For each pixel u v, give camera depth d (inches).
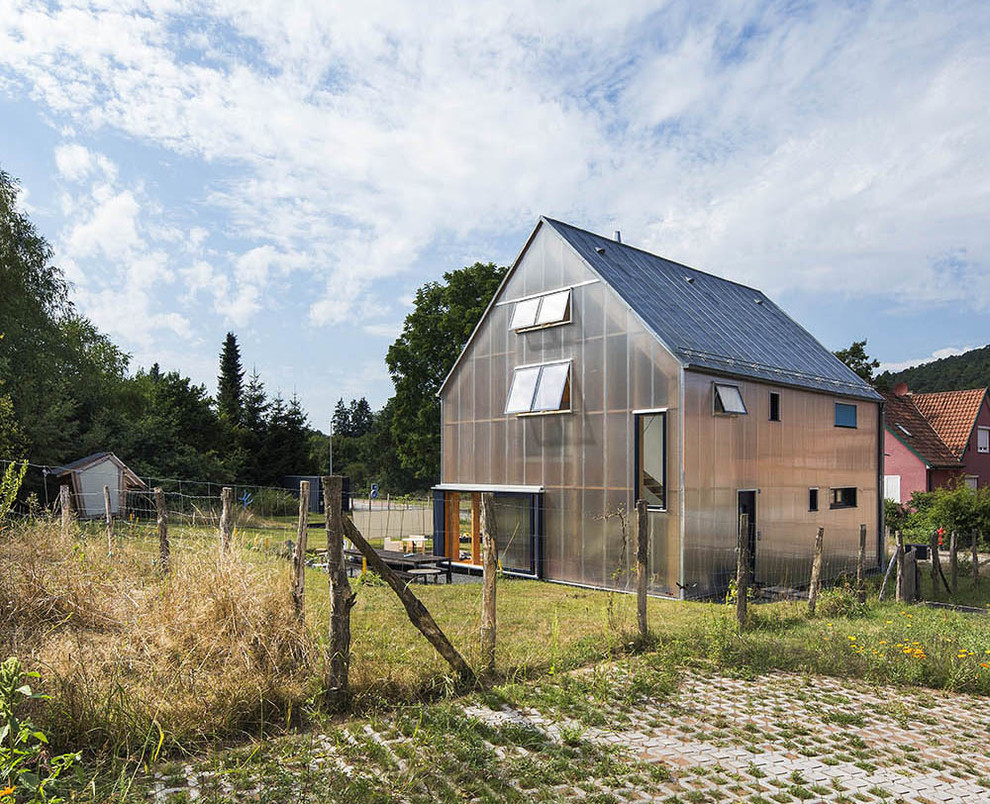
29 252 1111.6
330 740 204.2
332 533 236.5
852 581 653.9
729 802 177.6
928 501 1056.2
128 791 167.0
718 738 222.7
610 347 610.5
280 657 244.8
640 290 647.8
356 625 351.9
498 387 712.4
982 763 209.9
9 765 135.2
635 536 574.9
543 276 677.9
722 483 586.6
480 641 289.0
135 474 1209.4
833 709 256.5
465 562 745.6
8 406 965.2
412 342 1481.3
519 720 228.7
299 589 278.1
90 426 1290.6
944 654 326.3
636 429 583.2
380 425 2458.2
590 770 193.8
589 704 248.1
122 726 194.7
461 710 230.4
